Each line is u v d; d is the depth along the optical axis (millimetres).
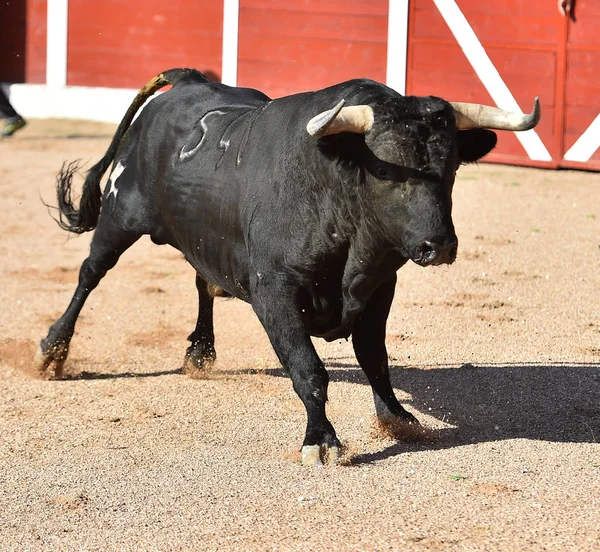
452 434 8352
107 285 14086
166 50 27547
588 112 23328
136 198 9539
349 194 7109
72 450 8039
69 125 28016
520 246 16172
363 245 7246
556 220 18141
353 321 7871
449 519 6469
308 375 7559
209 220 8508
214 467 7570
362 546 6062
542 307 12711
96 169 10141
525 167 23875
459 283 13938
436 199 6711
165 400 9328
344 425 8562
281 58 26062
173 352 11008
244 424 8648
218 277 8695
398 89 24891
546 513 6562
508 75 23859
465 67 24234
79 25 28344
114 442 8227
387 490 7012
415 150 6719
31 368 10281
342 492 6973
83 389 9703
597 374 9992
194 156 8781
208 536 6285
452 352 10844
